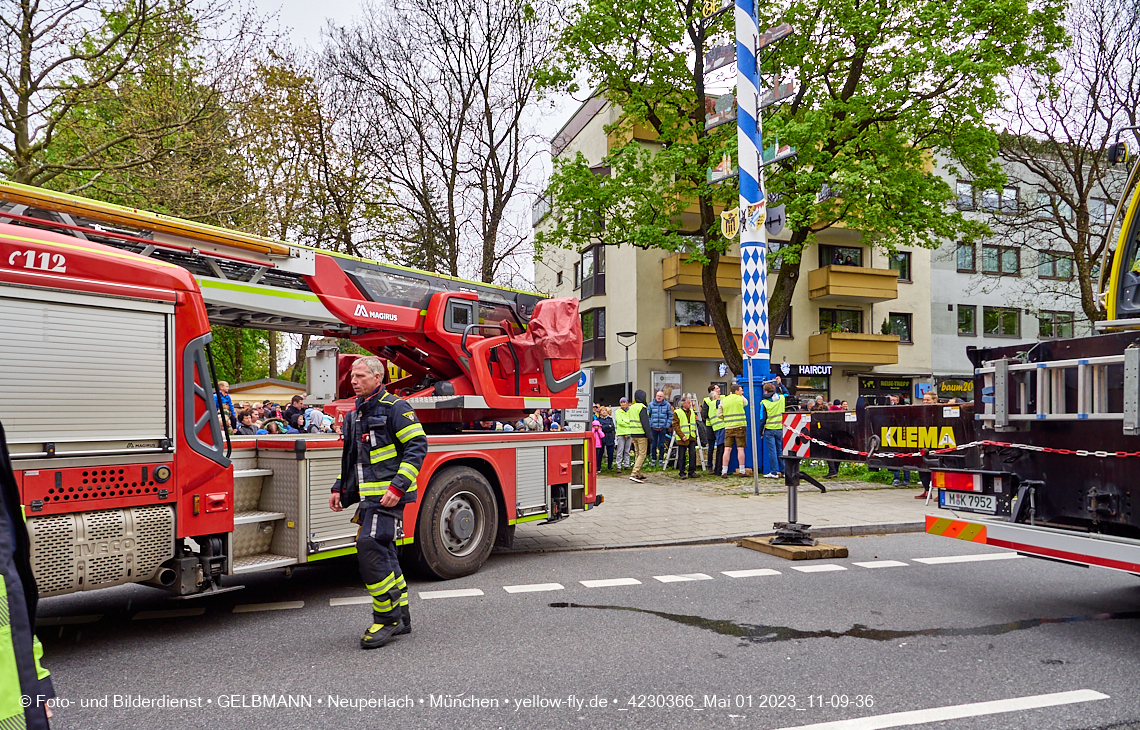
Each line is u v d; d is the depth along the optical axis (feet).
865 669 13.58
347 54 60.54
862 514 32.37
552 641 15.37
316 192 62.75
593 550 26.09
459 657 14.38
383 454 15.46
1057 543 15.24
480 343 25.20
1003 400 16.92
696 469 53.67
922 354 97.66
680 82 59.62
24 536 6.77
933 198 55.47
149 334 15.02
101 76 40.57
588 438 27.20
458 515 21.58
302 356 73.87
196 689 12.79
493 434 23.47
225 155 49.62
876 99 54.70
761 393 47.26
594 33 58.08
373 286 23.20
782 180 54.70
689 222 84.17
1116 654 14.46
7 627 6.13
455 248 61.26
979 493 17.67
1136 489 14.34
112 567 14.21
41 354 13.38
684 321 87.10
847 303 94.68
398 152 60.85
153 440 14.93
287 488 18.19
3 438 6.64
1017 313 103.14
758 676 13.23
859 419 23.66
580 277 100.94
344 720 11.41
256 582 21.84
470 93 59.77
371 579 15.20
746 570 22.40
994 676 13.21
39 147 39.91
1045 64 56.80
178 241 18.72
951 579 21.08
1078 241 62.28
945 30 54.44
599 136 91.56
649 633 15.92
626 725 11.15
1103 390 14.73
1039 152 64.90
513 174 61.11
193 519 15.58
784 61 56.65
